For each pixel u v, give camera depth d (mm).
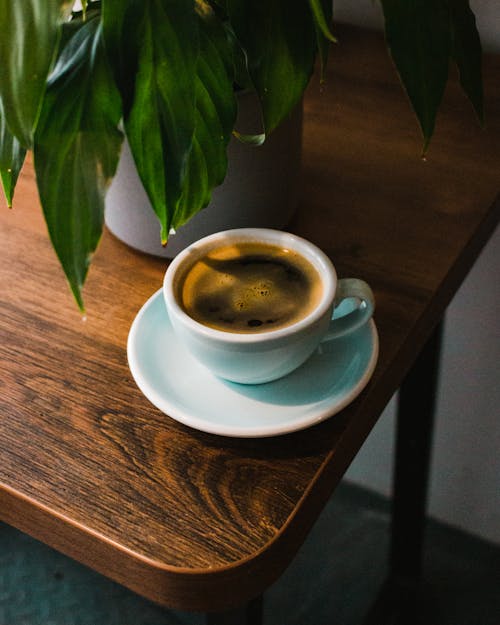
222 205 773
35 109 579
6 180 653
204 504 654
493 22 978
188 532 641
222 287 705
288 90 650
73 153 604
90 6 674
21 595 966
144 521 646
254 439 685
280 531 640
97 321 762
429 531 1343
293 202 818
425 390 1046
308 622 1198
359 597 1226
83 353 740
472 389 1184
